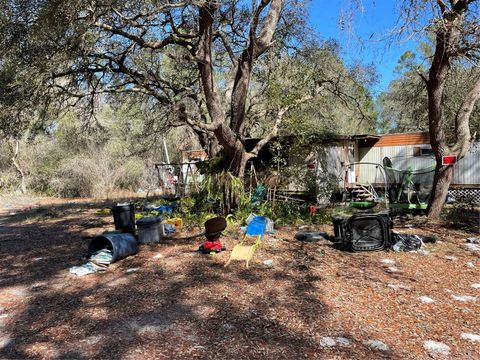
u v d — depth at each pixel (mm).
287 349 3289
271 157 13203
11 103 8461
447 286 4750
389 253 6324
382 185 14680
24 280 5742
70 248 7777
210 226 6637
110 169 22453
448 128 12852
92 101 11352
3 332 3922
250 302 4379
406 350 3229
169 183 19844
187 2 7328
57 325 4012
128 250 6570
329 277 5180
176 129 22094
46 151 24000
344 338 3455
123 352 3342
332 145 13203
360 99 13688
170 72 12875
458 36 7105
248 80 9891
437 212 9328
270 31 10023
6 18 7426
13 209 16969
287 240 7422
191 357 3209
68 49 8047
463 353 3160
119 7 7680
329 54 12516
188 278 5336
